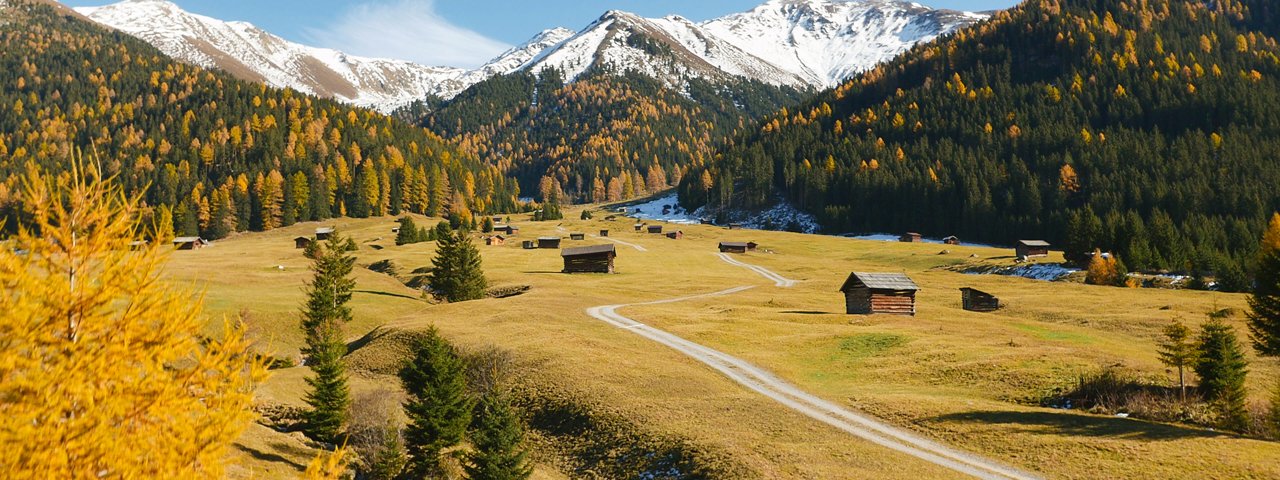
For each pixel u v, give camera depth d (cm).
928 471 3209
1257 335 5406
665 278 12588
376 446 4169
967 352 5625
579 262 13125
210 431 1012
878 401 4459
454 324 7269
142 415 977
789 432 3909
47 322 935
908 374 5219
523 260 14800
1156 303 8712
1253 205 18762
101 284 984
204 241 19575
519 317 7512
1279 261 5331
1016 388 4650
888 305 8275
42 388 884
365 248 17300
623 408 4484
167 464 970
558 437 4416
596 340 6381
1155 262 12950
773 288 11525
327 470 1206
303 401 5025
